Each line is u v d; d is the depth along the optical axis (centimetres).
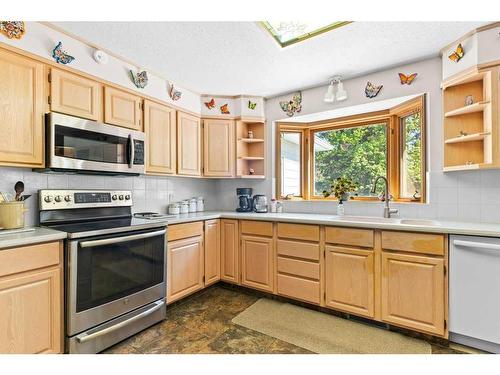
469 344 165
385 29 178
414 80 225
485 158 188
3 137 154
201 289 272
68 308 152
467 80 192
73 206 200
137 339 180
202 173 303
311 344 175
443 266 169
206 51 206
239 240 267
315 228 222
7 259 130
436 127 217
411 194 251
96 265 164
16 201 165
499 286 153
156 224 204
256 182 325
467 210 206
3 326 129
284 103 304
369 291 196
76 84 189
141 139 230
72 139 181
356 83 255
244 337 183
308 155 323
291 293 234
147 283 197
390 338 182
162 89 256
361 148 290
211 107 306
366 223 195
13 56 158
